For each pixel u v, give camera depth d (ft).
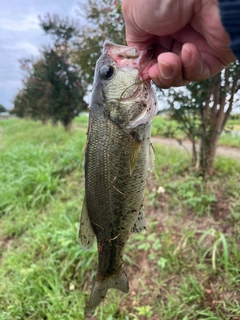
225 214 13.44
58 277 12.56
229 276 10.96
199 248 12.26
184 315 10.27
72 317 10.96
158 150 23.31
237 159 20.01
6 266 13.99
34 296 11.96
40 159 24.80
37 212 18.35
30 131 53.52
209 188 15.12
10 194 20.24
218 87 15.07
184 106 15.16
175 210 14.51
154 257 12.51
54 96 42.39
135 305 11.14
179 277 11.60
